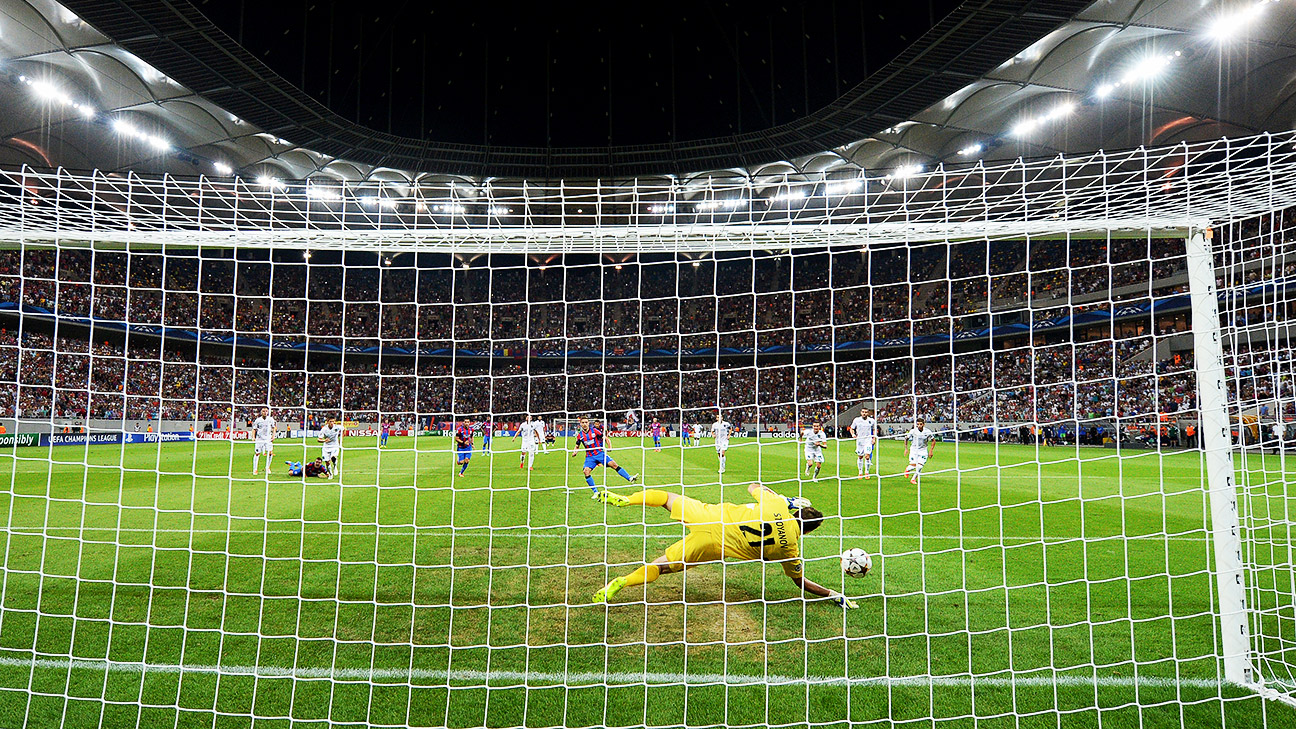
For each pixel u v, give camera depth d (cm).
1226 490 368
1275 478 1210
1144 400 2375
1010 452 2162
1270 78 1686
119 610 465
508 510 884
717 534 446
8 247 530
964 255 2975
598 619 453
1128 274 2527
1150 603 487
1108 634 429
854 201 1006
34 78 1756
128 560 593
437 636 424
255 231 511
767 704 343
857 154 2391
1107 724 321
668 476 1392
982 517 827
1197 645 410
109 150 2134
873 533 723
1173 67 1705
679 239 497
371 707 338
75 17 1538
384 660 389
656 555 620
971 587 525
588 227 479
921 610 472
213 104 1969
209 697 346
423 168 2488
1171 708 336
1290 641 420
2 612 450
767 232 469
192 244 525
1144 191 405
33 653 383
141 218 506
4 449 1995
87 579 530
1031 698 347
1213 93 1778
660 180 2612
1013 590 518
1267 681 361
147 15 1552
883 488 1151
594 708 339
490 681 366
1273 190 386
